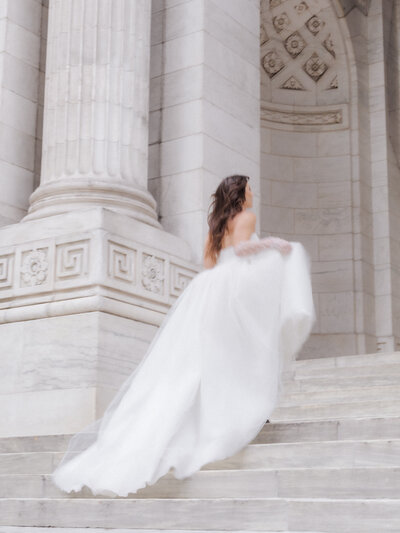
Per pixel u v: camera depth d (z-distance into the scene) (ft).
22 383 25.85
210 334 17.75
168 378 17.65
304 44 52.34
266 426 18.52
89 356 24.70
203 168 31.17
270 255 18.43
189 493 16.26
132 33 30.32
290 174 50.98
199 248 30.45
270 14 51.67
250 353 17.89
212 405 17.11
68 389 24.79
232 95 33.50
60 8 30.40
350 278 48.93
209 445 16.70
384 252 49.80
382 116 51.65
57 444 20.88
